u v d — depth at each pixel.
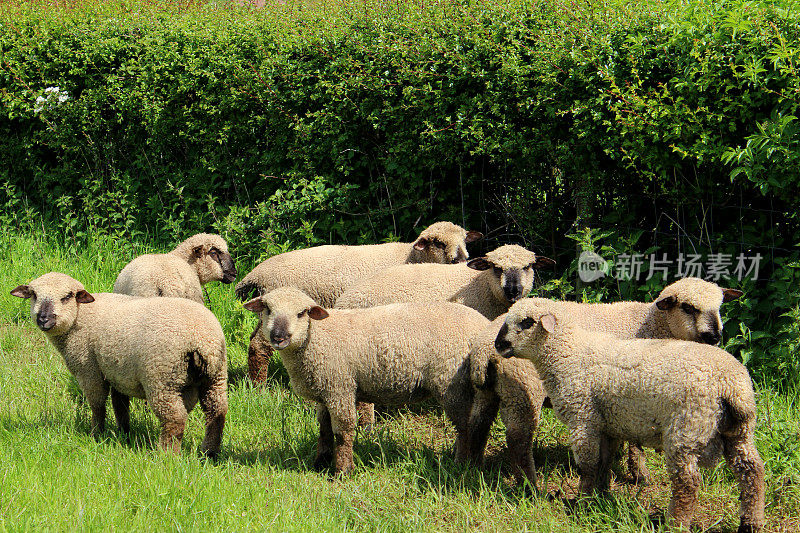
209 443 6.30
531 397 5.68
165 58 10.85
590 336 5.50
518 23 8.49
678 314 5.94
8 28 11.77
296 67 9.94
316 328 6.05
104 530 4.70
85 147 11.55
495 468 6.25
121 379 6.30
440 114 8.85
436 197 9.45
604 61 7.72
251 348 7.69
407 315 6.20
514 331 5.48
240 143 10.55
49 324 6.33
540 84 8.26
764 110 7.13
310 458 6.43
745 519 4.88
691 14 7.59
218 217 10.59
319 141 9.84
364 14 9.80
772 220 7.39
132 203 11.14
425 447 6.54
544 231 8.88
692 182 7.70
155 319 6.12
